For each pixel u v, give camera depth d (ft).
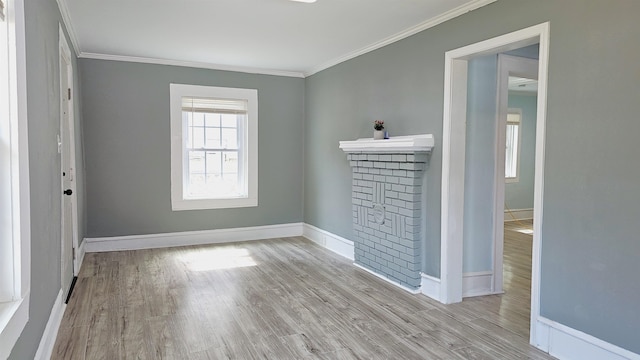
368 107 14.79
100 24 12.27
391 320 10.23
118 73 16.61
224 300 11.50
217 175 18.79
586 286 7.80
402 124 13.00
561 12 8.14
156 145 17.37
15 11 5.62
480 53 10.35
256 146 19.20
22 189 5.78
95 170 16.49
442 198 11.41
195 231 18.26
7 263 5.68
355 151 14.49
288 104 19.72
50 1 8.83
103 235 16.78
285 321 10.12
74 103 13.87
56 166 9.53
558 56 8.21
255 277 13.61
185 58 16.81
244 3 10.48
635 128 7.02
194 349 8.66
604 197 7.48
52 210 8.79
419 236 12.21
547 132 8.43
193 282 13.01
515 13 9.14
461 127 11.26
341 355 8.47
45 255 7.86
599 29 7.50
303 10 11.01
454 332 9.57
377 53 14.21
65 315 10.30
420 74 12.17
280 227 19.95
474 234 12.10
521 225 24.14
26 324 6.07
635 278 7.06
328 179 17.76
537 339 8.77
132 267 14.57
